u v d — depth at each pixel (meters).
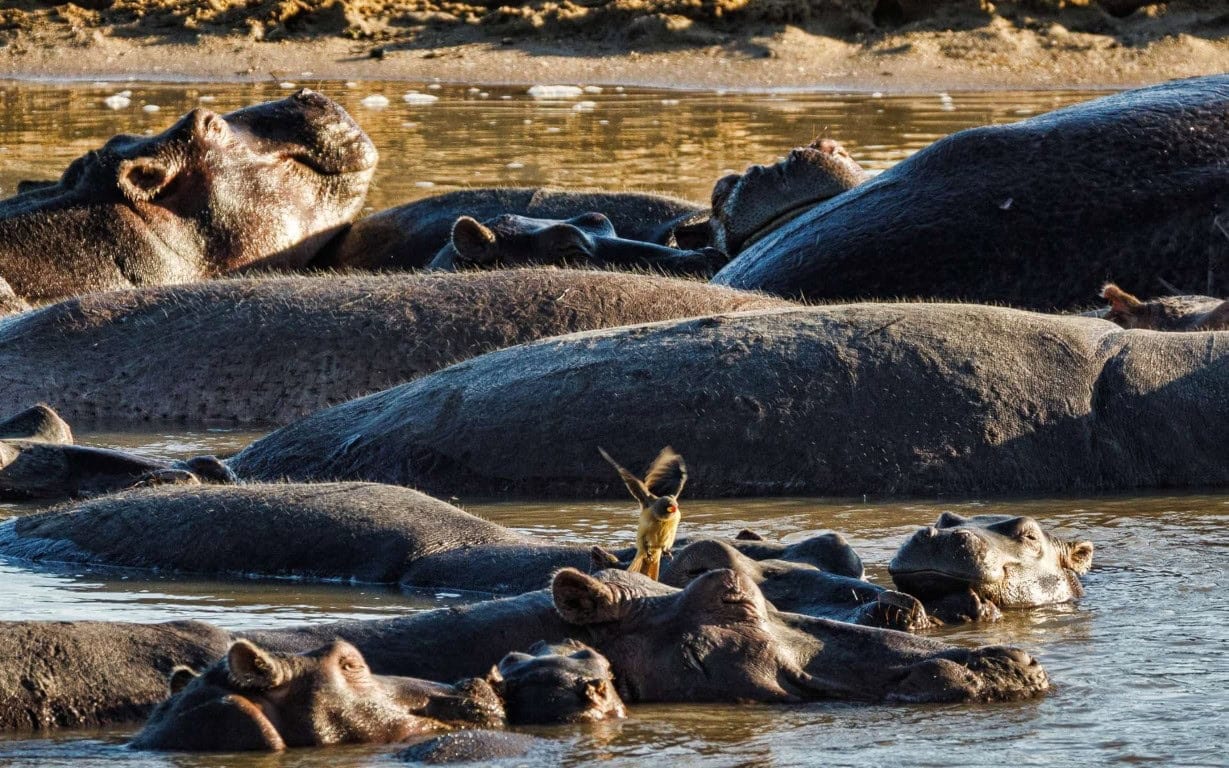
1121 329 33.59
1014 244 41.44
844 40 108.00
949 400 31.83
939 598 22.77
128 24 115.38
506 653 19.50
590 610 19.39
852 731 17.58
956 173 42.53
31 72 110.31
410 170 71.12
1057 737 17.25
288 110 52.25
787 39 106.94
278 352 39.44
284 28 113.81
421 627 19.86
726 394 31.78
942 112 88.00
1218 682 19.16
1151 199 41.50
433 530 26.03
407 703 17.55
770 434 31.52
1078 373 32.31
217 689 17.16
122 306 41.09
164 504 27.41
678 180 67.69
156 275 49.34
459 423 32.62
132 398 39.75
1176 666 19.86
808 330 32.78
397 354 38.97
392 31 113.06
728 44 107.69
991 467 31.56
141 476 30.97
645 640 19.20
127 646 19.20
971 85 101.56
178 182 50.28
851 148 74.75
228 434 38.09
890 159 70.81
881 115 87.00
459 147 78.00
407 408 33.41
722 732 17.58
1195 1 107.81
